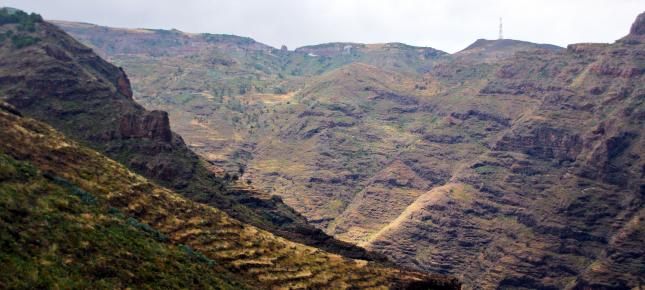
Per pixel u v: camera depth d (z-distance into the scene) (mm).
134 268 66562
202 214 108875
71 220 69562
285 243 113562
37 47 179000
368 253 134875
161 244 79875
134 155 145875
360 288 105375
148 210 99812
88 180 96750
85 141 147500
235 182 173000
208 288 72875
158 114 154875
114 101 166500
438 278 114750
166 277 68750
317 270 106250
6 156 81188
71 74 169875
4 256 54438
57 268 57469
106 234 70750
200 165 163625
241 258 100562
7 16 198625
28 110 155875
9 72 166375
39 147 97938
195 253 85938
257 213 157125
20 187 72000
